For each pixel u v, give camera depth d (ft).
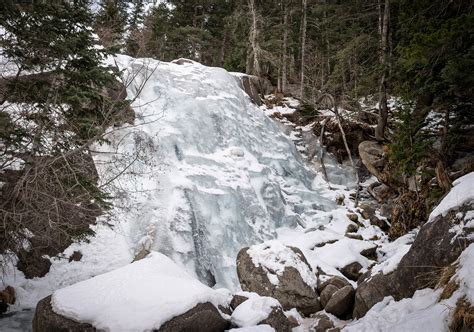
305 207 47.57
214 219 36.76
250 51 76.18
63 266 29.96
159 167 37.19
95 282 17.52
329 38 75.92
